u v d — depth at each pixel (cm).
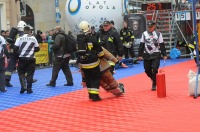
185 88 1184
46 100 1093
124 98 1054
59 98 1119
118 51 1162
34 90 1304
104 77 1055
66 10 2534
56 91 1264
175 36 2509
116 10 2423
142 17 2397
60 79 1598
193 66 1883
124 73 1725
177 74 1569
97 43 1006
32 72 1238
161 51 1129
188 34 2552
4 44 1273
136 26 2380
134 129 711
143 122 763
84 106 970
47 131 732
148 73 1162
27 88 1238
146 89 1206
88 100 1057
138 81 1424
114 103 988
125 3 2523
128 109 904
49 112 918
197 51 1020
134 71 1802
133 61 2130
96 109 923
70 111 916
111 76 1064
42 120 833
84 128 739
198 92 1021
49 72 1952
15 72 1902
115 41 1160
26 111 945
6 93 1261
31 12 3391
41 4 3372
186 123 734
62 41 1344
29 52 1215
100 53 1016
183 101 967
